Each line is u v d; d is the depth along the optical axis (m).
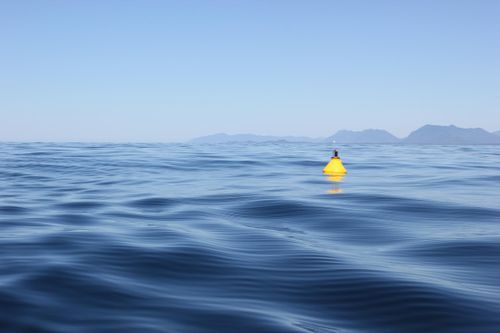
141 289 4.05
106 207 8.94
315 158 24.34
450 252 5.55
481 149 44.28
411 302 3.76
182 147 38.16
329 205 9.07
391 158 25.83
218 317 3.44
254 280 4.38
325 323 3.38
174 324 3.30
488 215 8.16
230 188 11.85
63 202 9.55
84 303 3.66
